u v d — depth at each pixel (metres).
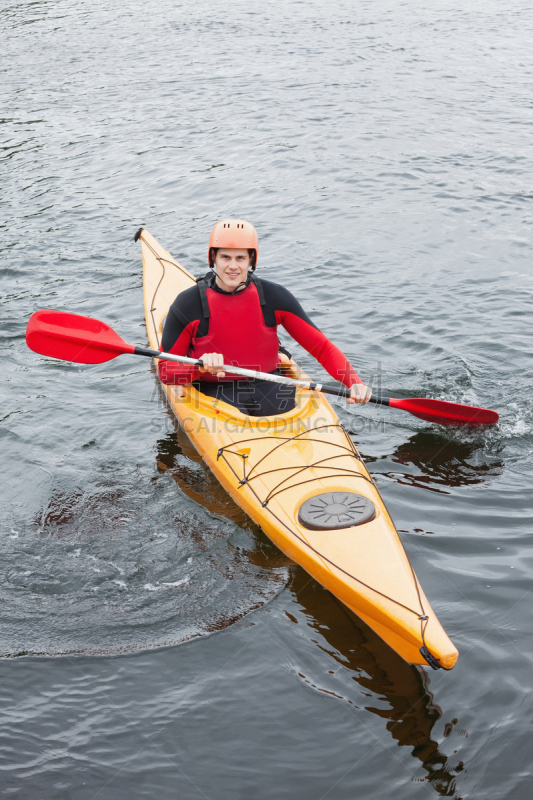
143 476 3.85
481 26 18.67
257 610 2.88
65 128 11.37
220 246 3.79
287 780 2.15
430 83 13.45
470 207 7.98
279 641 2.71
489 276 6.41
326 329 5.57
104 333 4.10
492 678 2.49
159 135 10.91
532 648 2.61
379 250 7.02
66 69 15.09
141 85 13.73
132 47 16.95
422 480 3.77
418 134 10.58
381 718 2.36
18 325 5.70
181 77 14.20
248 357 4.06
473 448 4.09
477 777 2.14
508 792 2.09
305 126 11.07
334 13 20.52
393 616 2.65
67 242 7.42
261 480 3.51
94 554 3.22
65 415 4.46
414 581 2.83
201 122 11.46
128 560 3.18
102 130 11.23
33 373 5.02
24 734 2.31
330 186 8.77
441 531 3.32
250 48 16.55
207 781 2.16
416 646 2.56
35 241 7.43
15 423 4.34
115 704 2.43
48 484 3.76
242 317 3.96
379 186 8.70
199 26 19.08
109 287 6.43
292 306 4.03
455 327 5.53
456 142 10.20
